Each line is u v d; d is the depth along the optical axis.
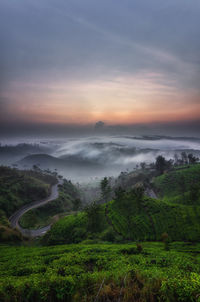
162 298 7.14
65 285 9.05
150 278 8.71
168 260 25.16
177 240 53.59
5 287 9.37
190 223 60.16
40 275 14.48
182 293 6.97
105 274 10.12
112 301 7.12
